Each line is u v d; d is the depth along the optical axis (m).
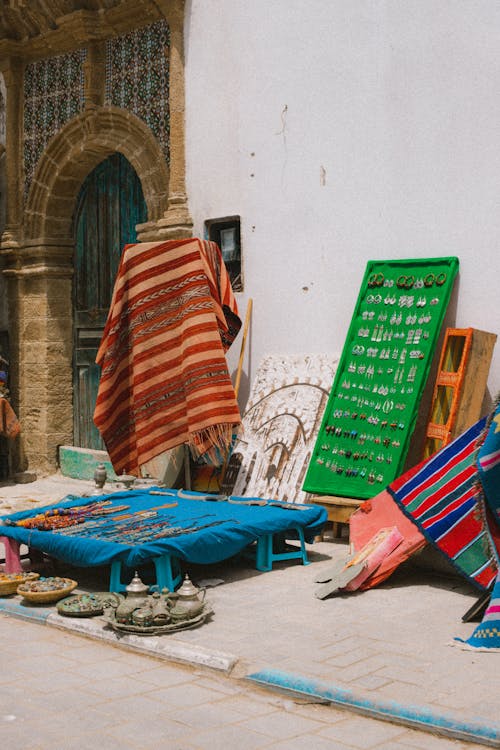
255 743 3.59
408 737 3.65
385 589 5.78
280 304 8.28
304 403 7.66
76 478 10.45
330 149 7.88
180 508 6.64
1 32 10.64
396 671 4.25
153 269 7.75
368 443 6.98
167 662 4.57
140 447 7.71
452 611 5.27
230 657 4.41
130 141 9.58
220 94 8.68
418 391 6.80
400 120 7.39
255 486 7.54
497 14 6.79
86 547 5.55
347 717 3.87
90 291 10.59
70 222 10.72
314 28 7.94
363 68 7.62
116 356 7.89
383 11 7.46
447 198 7.12
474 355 6.52
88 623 5.10
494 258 6.84
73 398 10.85
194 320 7.58
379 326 7.25
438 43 7.14
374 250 7.60
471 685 4.05
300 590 5.75
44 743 3.60
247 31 8.44
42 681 4.30
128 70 9.55
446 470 5.79
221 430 7.45
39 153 10.58
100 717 3.85
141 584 5.16
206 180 8.84
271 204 8.32
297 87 8.09
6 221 11.11
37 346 10.73
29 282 10.84
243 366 8.56
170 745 3.57
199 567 6.37
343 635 4.82
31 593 5.48
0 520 6.89
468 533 5.59
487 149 6.88
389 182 7.48
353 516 6.24
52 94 10.38
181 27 8.95
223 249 8.82
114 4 9.48
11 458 10.83
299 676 4.16
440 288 6.99
